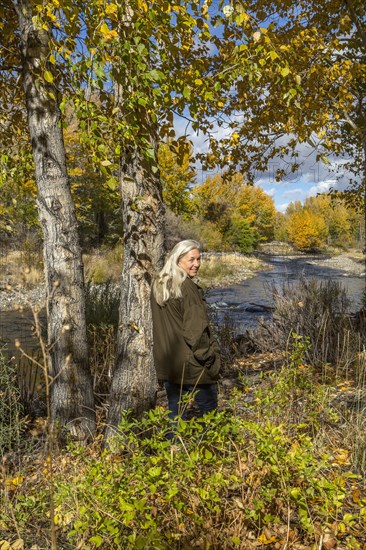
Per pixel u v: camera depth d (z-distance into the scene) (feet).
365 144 30.55
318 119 20.26
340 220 247.50
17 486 8.79
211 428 7.67
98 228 83.76
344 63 22.39
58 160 12.59
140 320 11.70
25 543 7.47
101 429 13.46
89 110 10.14
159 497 6.91
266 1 22.43
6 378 12.41
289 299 23.03
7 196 20.39
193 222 118.93
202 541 6.19
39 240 57.47
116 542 5.84
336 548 7.26
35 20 9.82
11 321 33.14
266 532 6.93
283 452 7.13
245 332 27.14
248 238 156.15
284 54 12.26
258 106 20.35
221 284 76.02
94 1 9.30
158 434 7.48
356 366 15.81
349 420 11.59
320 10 24.99
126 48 9.81
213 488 6.50
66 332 12.42
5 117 15.70
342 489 6.89
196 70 11.53
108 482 6.63
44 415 14.73
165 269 10.14
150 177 11.69
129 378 11.65
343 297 24.02
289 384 10.05
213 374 10.25
